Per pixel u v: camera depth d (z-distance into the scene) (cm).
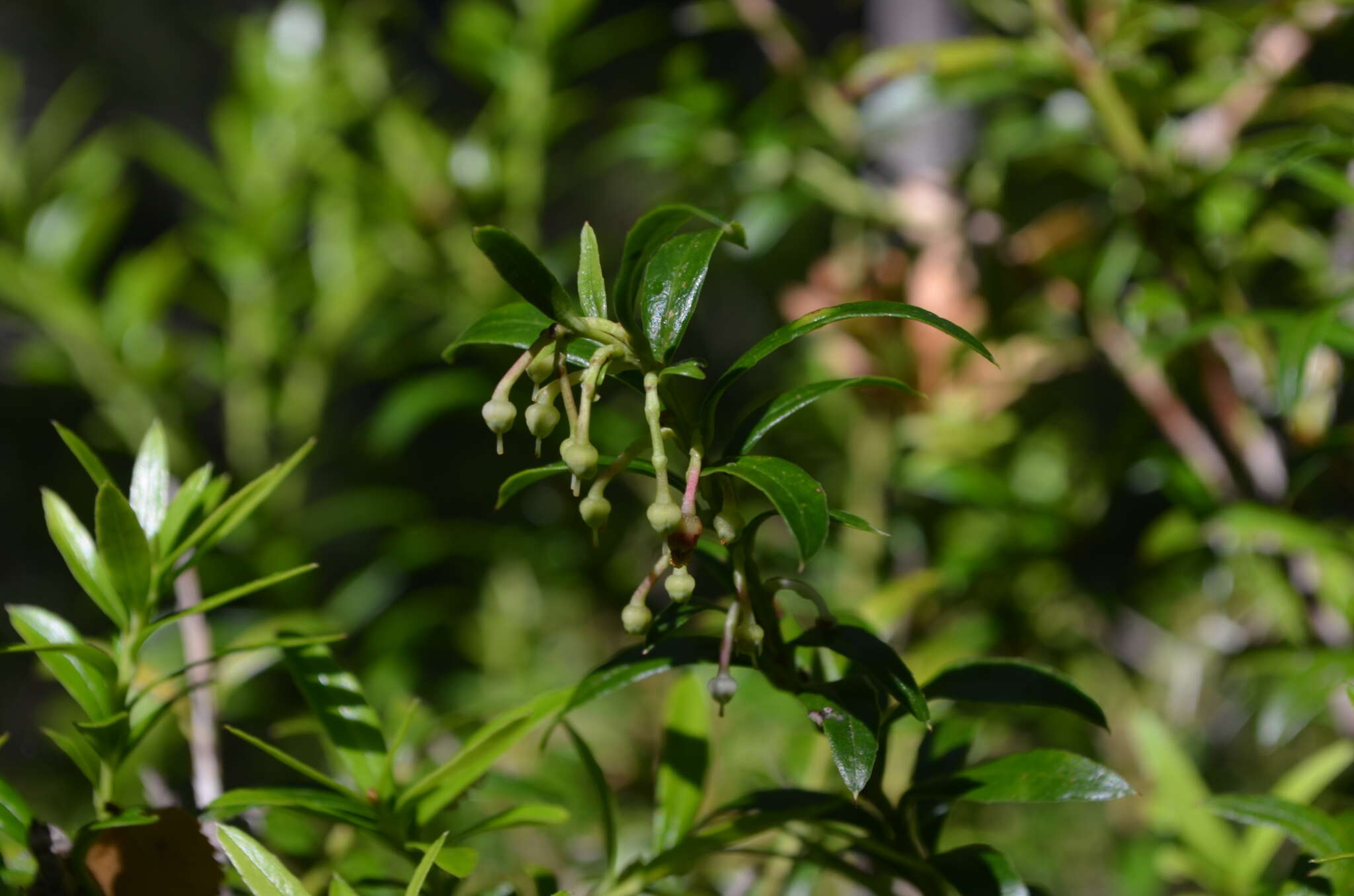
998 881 62
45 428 216
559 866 84
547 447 104
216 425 188
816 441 105
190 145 260
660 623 61
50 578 220
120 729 62
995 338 90
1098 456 97
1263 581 77
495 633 113
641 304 60
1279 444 83
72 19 253
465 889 85
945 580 83
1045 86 86
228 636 100
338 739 64
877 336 91
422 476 159
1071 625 98
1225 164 75
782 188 97
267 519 103
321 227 106
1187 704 100
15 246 105
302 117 107
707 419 60
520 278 58
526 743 88
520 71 106
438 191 104
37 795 149
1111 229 89
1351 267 86
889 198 96
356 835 68
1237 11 79
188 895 62
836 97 97
